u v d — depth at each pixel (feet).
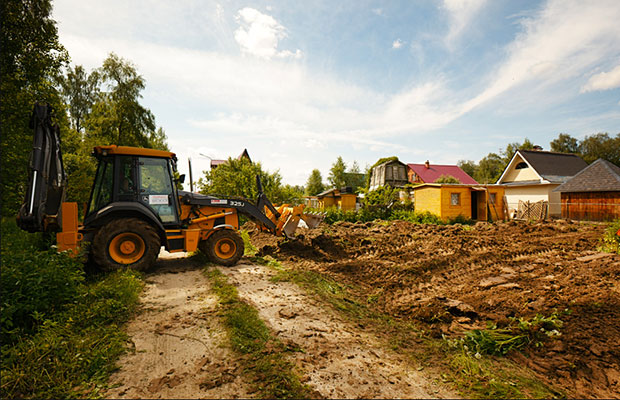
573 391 9.39
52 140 16.38
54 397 8.01
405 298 17.54
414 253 28.94
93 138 71.46
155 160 22.53
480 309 15.61
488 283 19.49
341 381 9.16
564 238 33.96
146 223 20.58
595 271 20.38
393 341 12.21
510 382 9.39
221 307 14.44
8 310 9.91
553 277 20.17
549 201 67.87
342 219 61.77
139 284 17.17
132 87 77.10
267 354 10.46
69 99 88.99
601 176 55.67
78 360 9.26
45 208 15.80
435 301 16.10
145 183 22.03
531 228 40.57
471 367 10.06
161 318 13.24
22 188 30.14
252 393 8.39
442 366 10.39
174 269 22.08
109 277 17.34
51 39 36.42
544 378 10.00
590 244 29.96
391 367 10.16
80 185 38.58
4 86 29.12
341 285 19.85
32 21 33.58
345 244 32.83
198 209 24.88
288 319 13.65
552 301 15.66
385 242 34.27
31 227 15.14
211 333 11.86
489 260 25.66
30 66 34.19
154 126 80.59
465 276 21.61
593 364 10.48
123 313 13.25
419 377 9.66
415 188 70.64
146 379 8.95
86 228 20.35
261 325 12.54
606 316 13.62
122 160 21.43
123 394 8.27
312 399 8.23
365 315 14.99
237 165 66.64
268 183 64.85
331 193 96.99
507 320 13.60
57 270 12.99
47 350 9.29
